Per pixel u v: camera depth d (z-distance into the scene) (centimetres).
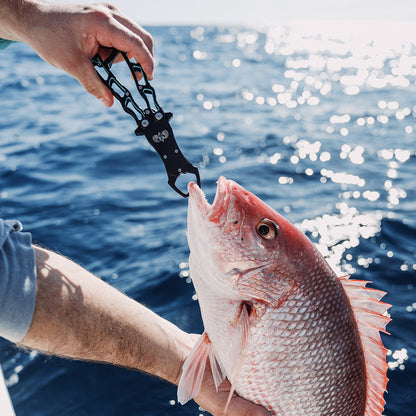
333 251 629
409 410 362
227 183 193
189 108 1897
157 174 964
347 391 180
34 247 138
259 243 181
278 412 178
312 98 2223
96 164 1027
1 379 152
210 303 183
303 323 176
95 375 391
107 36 147
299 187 928
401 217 741
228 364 176
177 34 7631
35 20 151
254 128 1538
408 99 2148
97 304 140
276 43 6219
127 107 156
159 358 161
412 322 464
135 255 611
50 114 1627
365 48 5672
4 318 117
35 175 950
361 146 1280
